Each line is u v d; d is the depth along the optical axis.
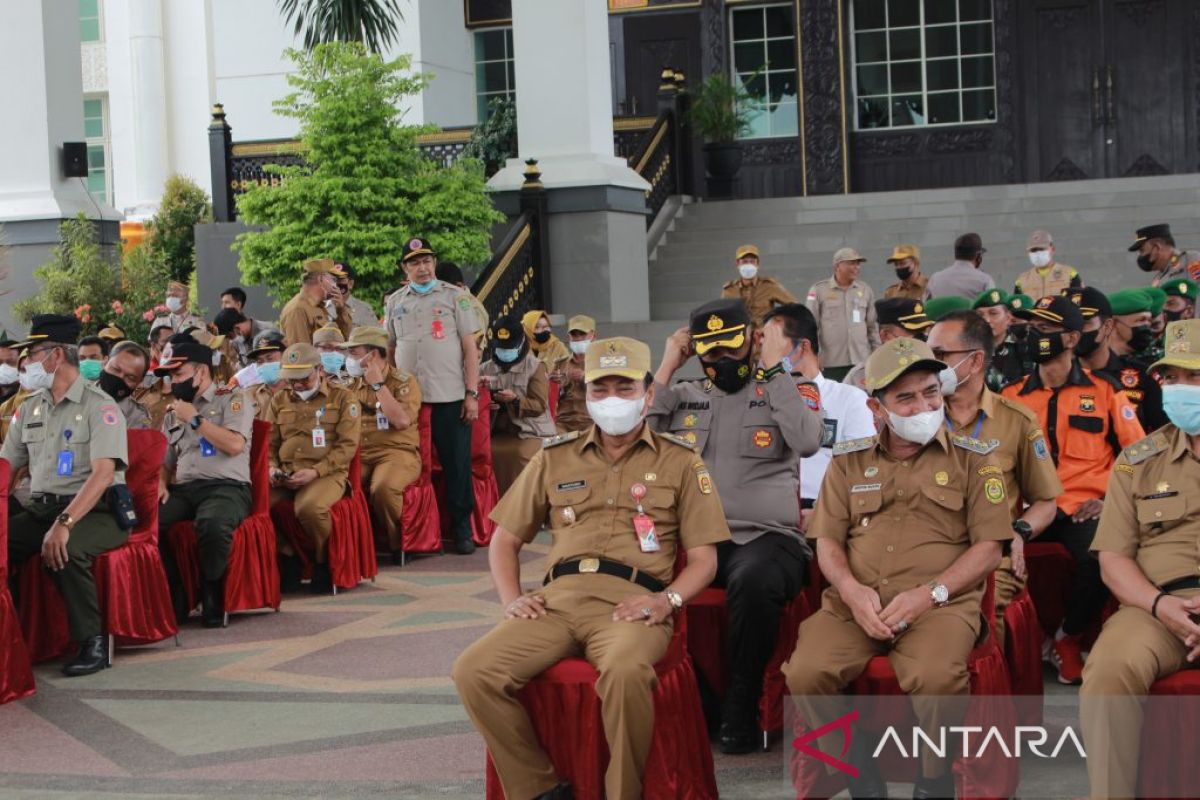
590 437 5.24
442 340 10.13
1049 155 20.06
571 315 14.72
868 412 6.20
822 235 17.11
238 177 17.00
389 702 6.48
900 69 20.47
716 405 5.79
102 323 14.18
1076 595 6.20
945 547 4.92
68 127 15.14
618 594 4.98
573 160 14.78
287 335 11.06
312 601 8.79
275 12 21.25
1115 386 6.40
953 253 16.41
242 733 6.11
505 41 21.88
